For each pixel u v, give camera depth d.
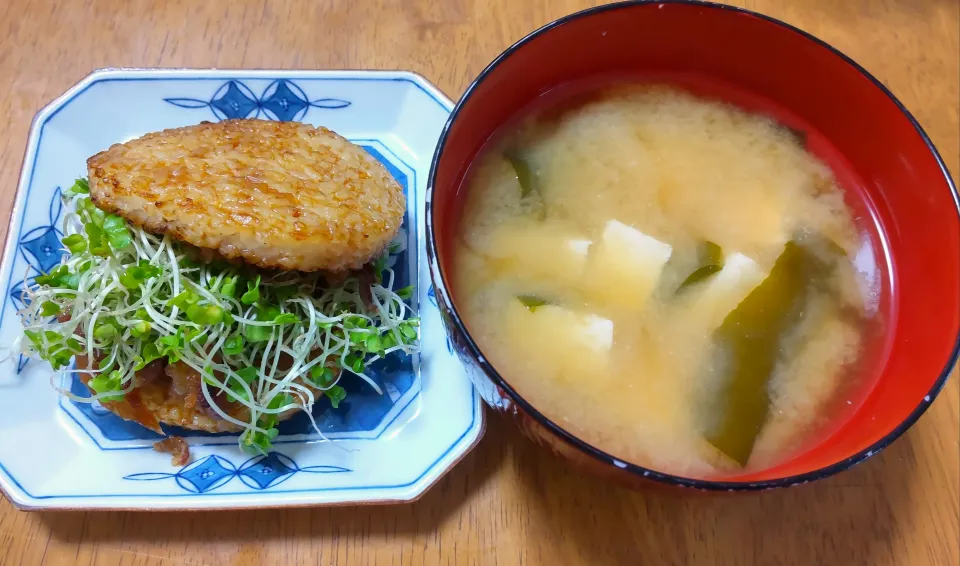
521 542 0.18
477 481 0.18
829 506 0.18
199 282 0.18
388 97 0.22
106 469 0.17
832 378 0.16
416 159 0.22
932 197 0.16
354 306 0.19
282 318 0.18
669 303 0.17
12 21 0.23
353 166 0.19
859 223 0.18
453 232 0.17
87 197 0.19
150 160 0.17
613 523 0.18
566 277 0.17
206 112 0.21
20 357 0.18
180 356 0.17
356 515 0.18
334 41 0.23
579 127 0.19
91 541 0.17
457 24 0.24
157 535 0.17
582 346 0.16
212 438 0.18
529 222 0.17
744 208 0.18
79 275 0.18
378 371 0.19
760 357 0.16
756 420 0.16
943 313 0.16
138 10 0.23
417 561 0.17
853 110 0.18
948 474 0.19
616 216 0.18
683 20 0.18
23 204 0.19
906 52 0.24
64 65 0.22
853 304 0.17
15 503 0.16
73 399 0.17
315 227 0.17
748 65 0.19
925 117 0.23
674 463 0.15
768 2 0.25
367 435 0.18
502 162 0.18
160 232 0.17
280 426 0.18
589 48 0.18
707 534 0.18
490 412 0.19
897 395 0.16
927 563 0.18
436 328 0.20
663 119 0.19
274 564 0.17
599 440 0.15
